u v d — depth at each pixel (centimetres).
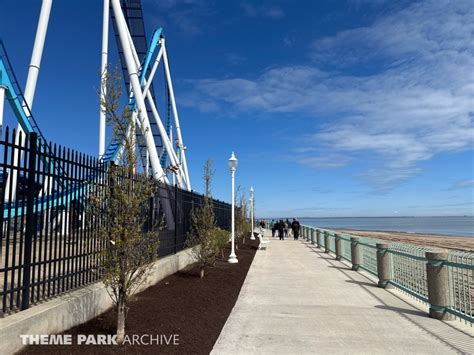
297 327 589
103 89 545
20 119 1744
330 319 634
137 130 588
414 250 797
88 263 625
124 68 2638
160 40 3191
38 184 499
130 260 512
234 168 1461
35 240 496
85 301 555
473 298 727
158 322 582
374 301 764
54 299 521
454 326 589
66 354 432
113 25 2650
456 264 598
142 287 782
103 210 539
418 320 624
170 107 3653
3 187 430
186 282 918
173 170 811
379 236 4009
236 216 2267
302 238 3047
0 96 1602
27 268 474
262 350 491
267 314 667
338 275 1096
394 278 909
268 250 1914
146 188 534
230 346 505
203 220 1063
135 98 2133
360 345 508
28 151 480
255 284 954
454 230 6950
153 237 607
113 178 524
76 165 576
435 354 473
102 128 2239
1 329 382
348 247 1477
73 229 585
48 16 1873
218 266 1241
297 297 803
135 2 2762
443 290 627
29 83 1816
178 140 3709
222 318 639
